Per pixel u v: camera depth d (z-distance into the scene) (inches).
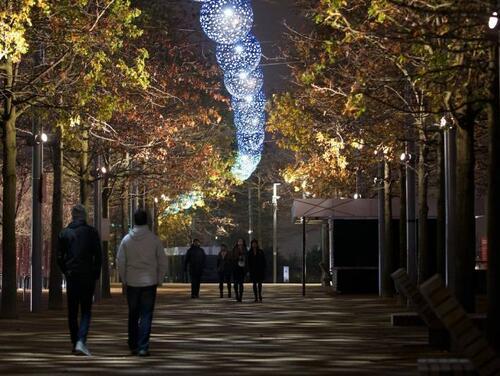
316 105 1456.7
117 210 3489.2
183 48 1824.6
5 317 1272.1
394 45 946.7
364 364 728.3
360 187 2207.2
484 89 832.3
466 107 921.5
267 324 1176.8
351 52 1179.9
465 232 935.0
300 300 1877.5
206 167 2042.3
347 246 2176.4
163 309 1544.0
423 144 1373.0
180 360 759.7
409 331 1054.4
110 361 750.5
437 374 395.2
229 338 968.3
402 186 1777.8
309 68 1326.3
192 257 2017.7
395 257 2140.7
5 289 1275.8
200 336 995.3
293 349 852.0
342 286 2178.9
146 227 789.2
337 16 935.0
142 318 786.2
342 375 657.6
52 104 1267.2
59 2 1160.2
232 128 2498.8
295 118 1477.6
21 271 3061.0
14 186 1286.9
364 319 1272.1
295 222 2566.4
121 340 943.7
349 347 865.5
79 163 1815.9
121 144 1649.9
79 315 1376.7
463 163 936.3
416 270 1640.0
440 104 901.8
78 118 1254.9
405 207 1782.7
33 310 1445.6
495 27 630.5
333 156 1562.5
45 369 696.4
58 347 867.4
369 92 1085.1
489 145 746.8
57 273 1536.7
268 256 3961.6
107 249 2032.5
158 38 1738.4
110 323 1203.9
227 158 2369.6
